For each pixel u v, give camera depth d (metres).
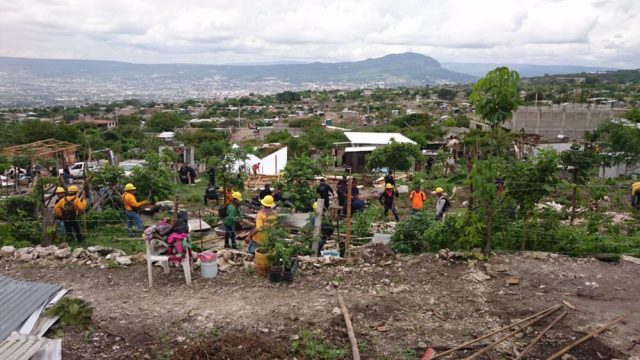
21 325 6.25
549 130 46.72
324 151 42.78
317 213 9.52
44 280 8.00
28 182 25.59
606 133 28.94
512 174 8.76
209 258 8.06
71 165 29.75
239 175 20.42
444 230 8.92
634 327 6.32
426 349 6.00
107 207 14.56
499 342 6.02
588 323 6.44
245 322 6.58
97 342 6.11
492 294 7.36
